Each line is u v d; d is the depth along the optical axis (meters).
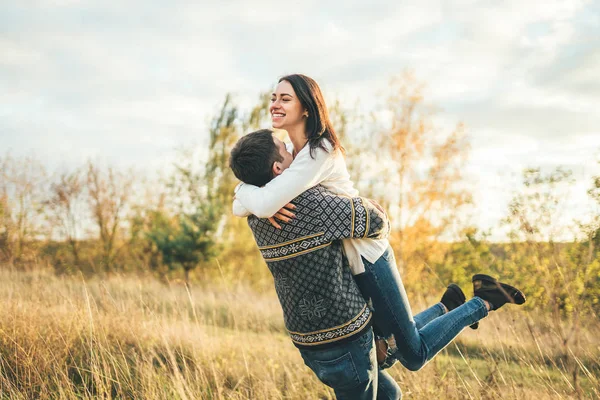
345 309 1.91
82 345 3.63
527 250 3.64
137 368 3.47
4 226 13.72
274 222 1.91
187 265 15.16
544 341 3.21
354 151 17.27
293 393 3.63
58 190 16.00
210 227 15.44
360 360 1.94
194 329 4.42
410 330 2.08
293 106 1.99
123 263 17.17
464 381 3.39
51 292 5.14
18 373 3.40
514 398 2.94
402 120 16.92
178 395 3.27
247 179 2.01
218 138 19.77
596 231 3.11
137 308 4.86
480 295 2.35
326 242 1.86
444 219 15.31
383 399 2.42
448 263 10.51
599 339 3.07
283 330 6.86
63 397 3.00
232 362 4.16
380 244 2.04
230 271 16.41
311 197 1.89
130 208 18.48
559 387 2.96
